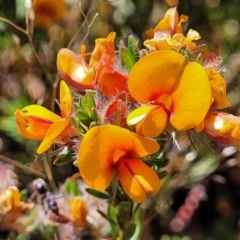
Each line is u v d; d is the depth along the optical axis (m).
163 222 0.25
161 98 0.16
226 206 0.27
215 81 0.16
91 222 0.19
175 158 0.22
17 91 0.25
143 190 0.15
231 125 0.16
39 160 0.23
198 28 0.27
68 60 0.18
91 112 0.16
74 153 0.17
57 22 0.25
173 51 0.15
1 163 0.22
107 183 0.16
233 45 0.27
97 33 0.26
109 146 0.16
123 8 0.26
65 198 0.19
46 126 0.16
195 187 0.25
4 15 0.24
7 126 0.24
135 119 0.15
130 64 0.17
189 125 0.16
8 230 0.19
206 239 0.26
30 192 0.22
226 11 0.28
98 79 0.17
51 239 0.19
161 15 0.26
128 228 0.18
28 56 0.24
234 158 0.24
